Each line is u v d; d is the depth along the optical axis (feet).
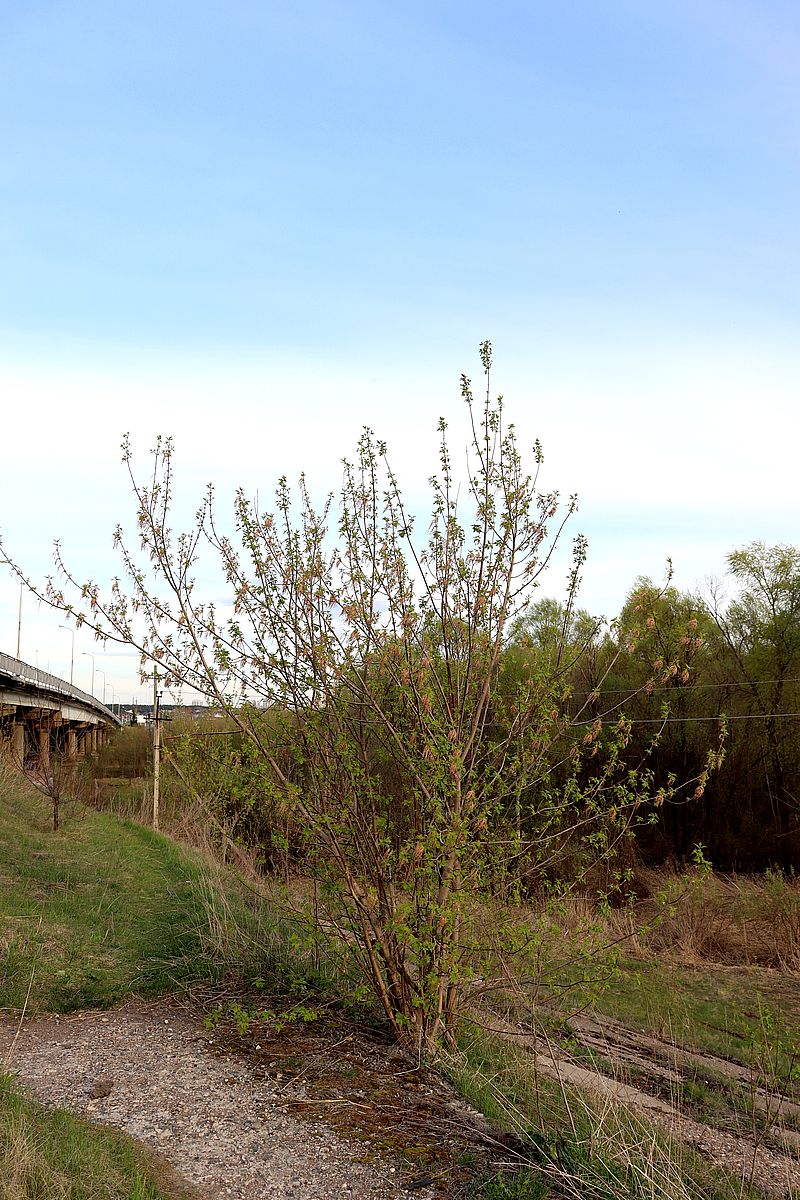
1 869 36.19
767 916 48.39
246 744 21.67
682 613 74.95
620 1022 31.91
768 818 72.49
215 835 39.65
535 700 20.94
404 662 19.70
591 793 21.50
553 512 21.35
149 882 38.83
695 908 48.44
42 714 116.26
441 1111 16.80
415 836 19.66
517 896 20.30
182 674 21.15
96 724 200.03
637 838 73.31
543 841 20.65
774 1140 20.83
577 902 27.30
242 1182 14.06
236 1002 22.80
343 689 21.01
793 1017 34.47
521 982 20.80
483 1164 14.78
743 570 76.69
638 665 75.20
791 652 73.87
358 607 20.18
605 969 21.43
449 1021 20.45
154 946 27.68
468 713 21.15
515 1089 18.71
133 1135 15.51
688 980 39.19
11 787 63.41
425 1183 14.16
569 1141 15.31
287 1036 20.58
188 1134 15.67
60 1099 16.81
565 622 21.66
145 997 23.56
